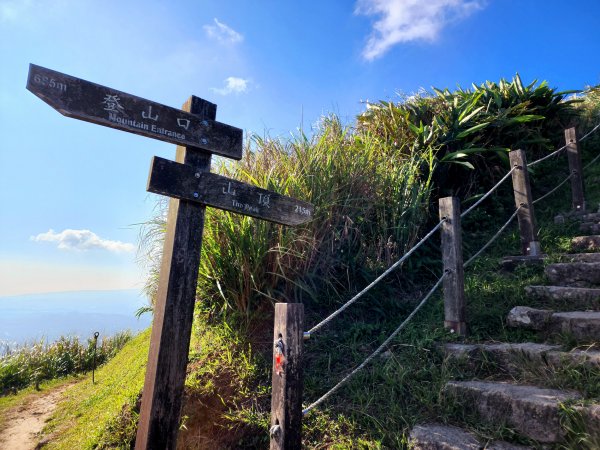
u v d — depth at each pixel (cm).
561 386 215
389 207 410
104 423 270
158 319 196
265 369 279
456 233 311
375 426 224
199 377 272
